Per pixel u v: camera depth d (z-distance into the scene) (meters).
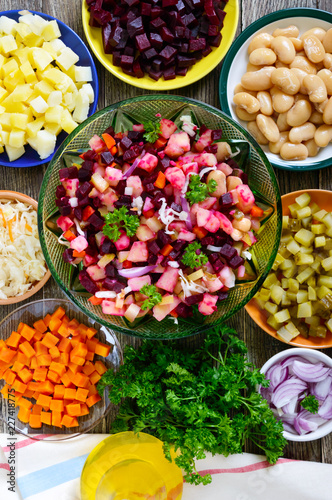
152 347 1.50
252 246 1.36
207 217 1.21
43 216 1.33
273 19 1.51
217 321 1.31
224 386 1.39
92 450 1.56
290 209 1.51
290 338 1.48
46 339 1.54
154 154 1.27
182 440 1.36
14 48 1.49
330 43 1.47
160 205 1.22
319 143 1.48
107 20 1.48
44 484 1.59
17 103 1.48
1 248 1.54
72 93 1.53
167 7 1.47
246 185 1.27
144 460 1.53
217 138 1.30
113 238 1.21
